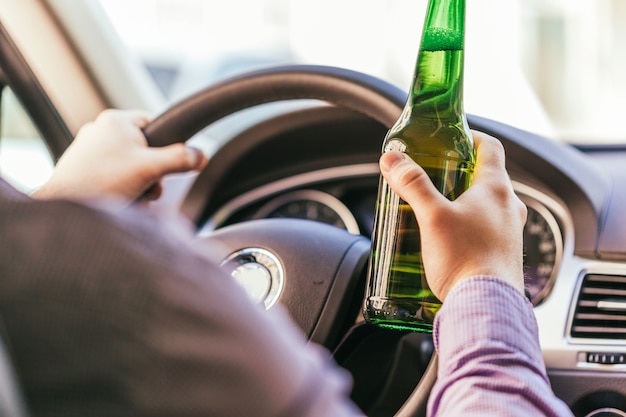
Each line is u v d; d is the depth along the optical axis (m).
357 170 1.39
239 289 0.62
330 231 1.16
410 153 0.83
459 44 0.83
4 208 0.60
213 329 0.58
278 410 0.58
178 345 0.57
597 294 1.23
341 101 1.16
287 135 1.36
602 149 1.48
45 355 0.56
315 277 1.10
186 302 0.58
